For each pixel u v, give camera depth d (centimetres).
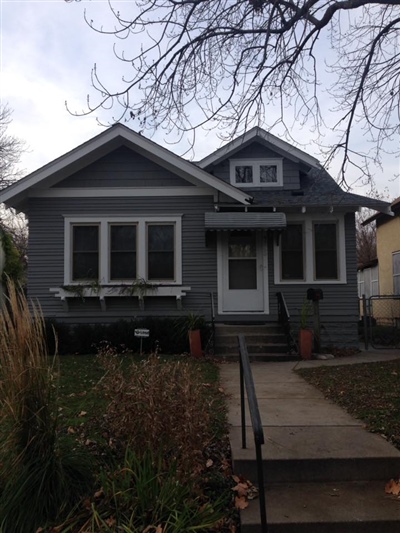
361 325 1582
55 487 389
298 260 1293
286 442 494
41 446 393
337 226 1289
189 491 387
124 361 984
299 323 1254
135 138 1193
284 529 375
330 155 788
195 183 1252
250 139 1352
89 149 1190
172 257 1255
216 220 1185
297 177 1422
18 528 371
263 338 1141
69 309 1236
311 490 431
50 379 412
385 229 1967
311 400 676
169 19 695
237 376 868
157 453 406
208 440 441
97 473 427
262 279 1266
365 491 427
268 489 434
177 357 1062
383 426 539
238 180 1432
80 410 589
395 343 1387
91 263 1245
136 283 1217
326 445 482
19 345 398
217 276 1251
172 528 356
